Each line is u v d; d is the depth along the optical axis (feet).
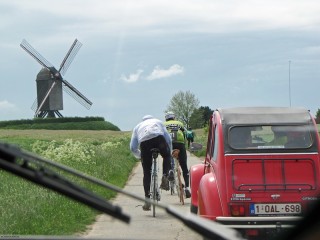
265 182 30.14
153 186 41.45
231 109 32.17
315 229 8.04
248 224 29.60
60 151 76.18
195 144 41.42
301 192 30.14
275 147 30.63
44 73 351.05
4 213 32.83
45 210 36.01
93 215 38.68
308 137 30.78
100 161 78.64
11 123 368.07
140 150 42.45
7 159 9.09
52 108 352.08
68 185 9.32
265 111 31.91
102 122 404.77
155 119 42.80
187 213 10.20
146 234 33.45
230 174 30.19
